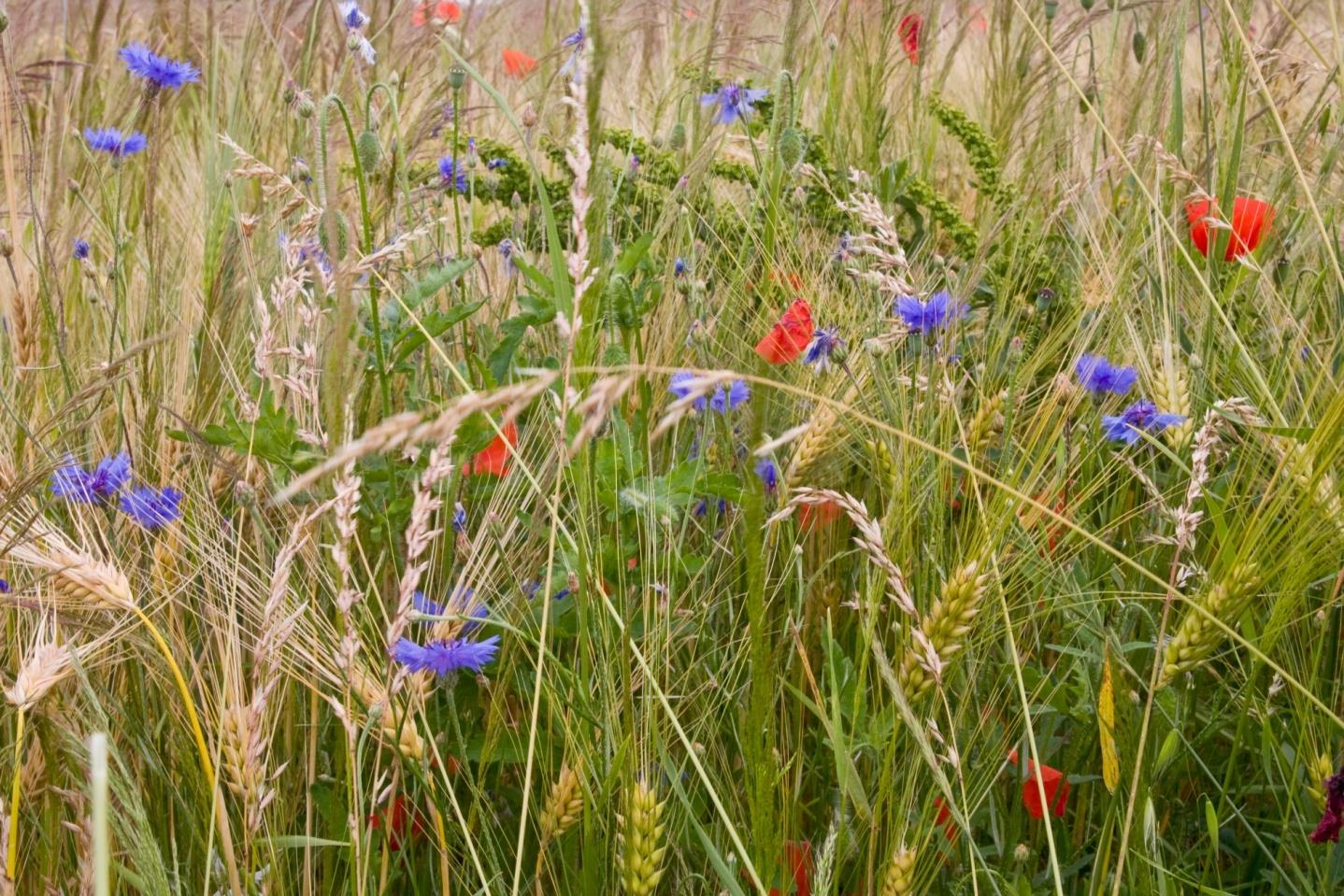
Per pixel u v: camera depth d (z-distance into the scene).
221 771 1.60
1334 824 1.53
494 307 2.66
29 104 3.37
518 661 1.89
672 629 1.89
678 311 2.60
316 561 1.82
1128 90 3.98
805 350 1.93
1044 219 3.27
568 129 2.90
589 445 1.65
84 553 1.54
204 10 4.78
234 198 2.33
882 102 3.82
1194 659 1.50
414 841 1.84
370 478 1.95
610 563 1.86
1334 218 2.67
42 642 1.54
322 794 1.68
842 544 2.08
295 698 1.87
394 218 2.37
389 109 3.12
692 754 1.46
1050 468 1.98
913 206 3.03
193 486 1.96
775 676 1.81
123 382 2.20
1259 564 1.54
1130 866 1.61
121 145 2.85
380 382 1.97
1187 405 2.05
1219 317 2.47
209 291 2.34
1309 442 1.64
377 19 3.50
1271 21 3.36
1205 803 1.85
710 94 3.14
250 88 3.69
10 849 1.35
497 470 2.07
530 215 2.81
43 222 2.59
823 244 2.95
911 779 1.50
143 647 1.72
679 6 4.12
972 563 1.44
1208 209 2.68
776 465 1.95
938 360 2.01
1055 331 2.49
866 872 1.64
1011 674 1.79
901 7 3.78
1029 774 1.73
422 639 1.77
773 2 3.87
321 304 1.94
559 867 1.76
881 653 1.47
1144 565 1.95
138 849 1.42
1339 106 2.93
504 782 1.95
